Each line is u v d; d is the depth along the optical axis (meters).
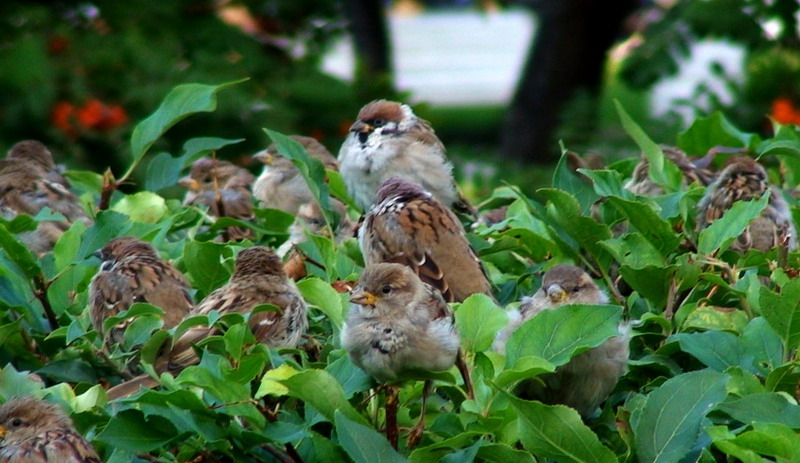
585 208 10.30
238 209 14.25
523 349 7.78
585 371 8.30
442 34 73.62
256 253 9.50
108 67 21.94
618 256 9.15
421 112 24.14
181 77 22.03
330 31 25.41
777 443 6.75
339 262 10.23
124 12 22.75
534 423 7.12
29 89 21.17
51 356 9.23
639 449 7.30
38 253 12.79
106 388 8.97
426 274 10.11
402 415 7.90
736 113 22.72
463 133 45.84
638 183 13.05
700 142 13.41
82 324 9.20
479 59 63.44
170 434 7.43
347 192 13.55
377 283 7.64
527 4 31.55
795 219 10.40
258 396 7.20
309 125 23.48
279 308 8.41
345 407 7.22
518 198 11.03
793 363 7.51
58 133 21.44
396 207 10.56
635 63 23.73
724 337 8.05
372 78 23.92
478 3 34.88
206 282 9.90
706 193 11.03
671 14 24.16
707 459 7.11
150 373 7.89
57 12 22.98
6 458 7.63
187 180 15.77
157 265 10.16
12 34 22.39
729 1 22.75
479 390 7.61
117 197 12.75
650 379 8.66
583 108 22.89
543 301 9.03
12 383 8.17
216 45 22.94
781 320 7.78
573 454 7.12
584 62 30.03
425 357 7.58
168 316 9.80
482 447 7.18
